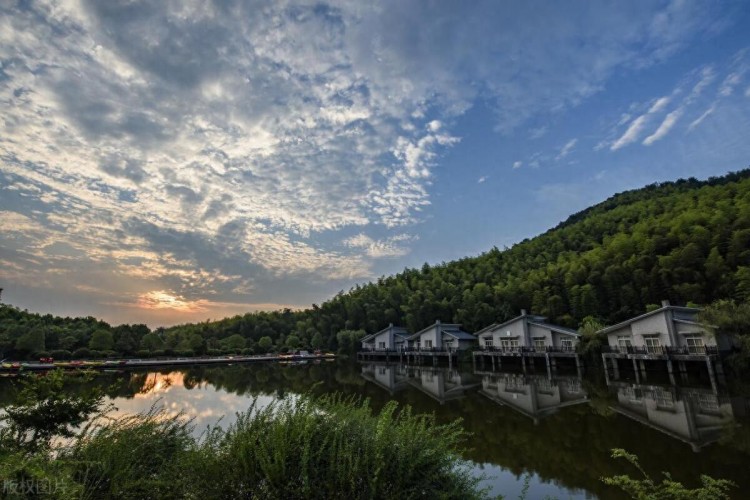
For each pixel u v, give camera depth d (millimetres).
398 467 4320
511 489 9039
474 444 12695
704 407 17328
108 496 4645
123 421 5957
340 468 4141
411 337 52250
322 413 5004
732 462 10336
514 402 20312
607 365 31297
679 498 5398
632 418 15672
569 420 15750
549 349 35281
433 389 26156
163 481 4801
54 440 5855
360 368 44031
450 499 4453
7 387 23391
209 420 15961
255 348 66500
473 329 49281
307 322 72562
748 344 23031
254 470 4324
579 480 9500
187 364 47094
